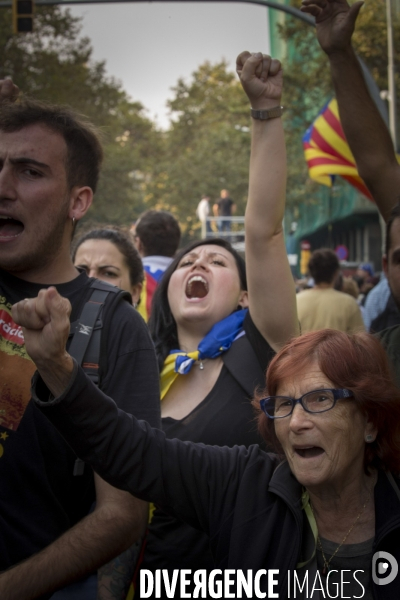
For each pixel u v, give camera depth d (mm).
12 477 2037
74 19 26375
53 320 1709
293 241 49781
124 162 34750
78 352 2107
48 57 26125
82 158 2285
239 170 39438
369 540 1889
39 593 1928
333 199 35938
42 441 2072
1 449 2039
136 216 37312
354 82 3156
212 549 1974
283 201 2857
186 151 46312
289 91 24469
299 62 24562
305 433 1836
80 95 27828
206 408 2840
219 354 2965
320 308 6086
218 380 2906
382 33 20719
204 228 31781
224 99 46094
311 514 1909
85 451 1848
